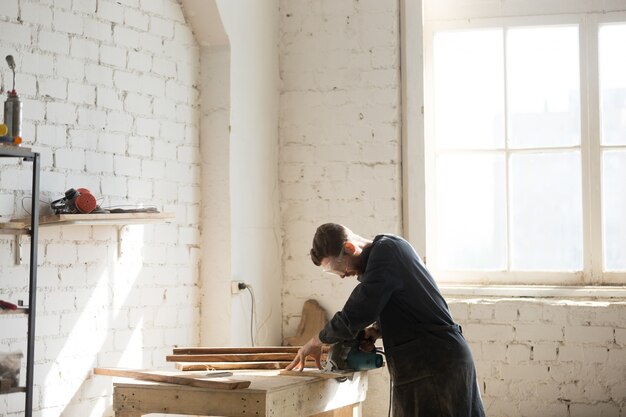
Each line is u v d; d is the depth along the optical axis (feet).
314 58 18.62
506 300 17.40
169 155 16.34
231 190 17.01
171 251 16.34
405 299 12.31
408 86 18.15
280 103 18.81
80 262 14.33
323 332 12.48
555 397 17.10
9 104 11.98
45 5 13.79
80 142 14.37
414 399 12.24
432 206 18.80
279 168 18.78
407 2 18.21
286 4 18.84
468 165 18.66
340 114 18.43
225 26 16.85
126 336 15.26
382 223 18.11
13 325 13.12
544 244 18.25
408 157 18.11
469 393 12.23
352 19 18.42
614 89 18.06
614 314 16.87
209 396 11.94
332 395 13.25
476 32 18.71
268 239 18.30
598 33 18.12
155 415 15.74
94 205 13.42
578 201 18.11
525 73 18.44
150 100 15.90
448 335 12.23
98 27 14.79
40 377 13.57
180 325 16.52
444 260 18.74
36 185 12.11
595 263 17.95
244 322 17.35
